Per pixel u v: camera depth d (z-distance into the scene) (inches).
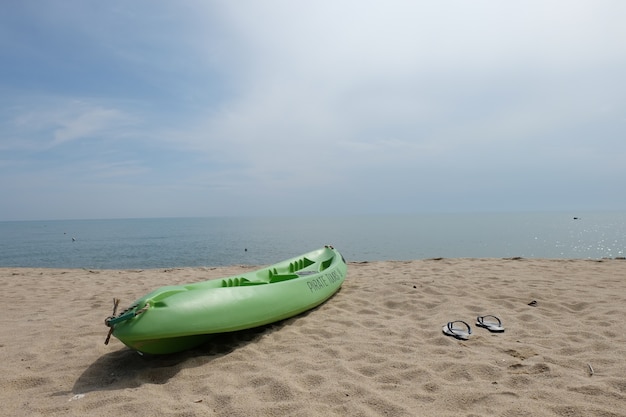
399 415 87.5
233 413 90.1
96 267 593.3
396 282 256.5
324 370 115.7
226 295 140.2
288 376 110.8
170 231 2001.7
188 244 1046.4
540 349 130.6
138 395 101.3
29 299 235.3
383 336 150.9
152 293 131.4
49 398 101.0
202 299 131.0
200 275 343.6
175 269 394.3
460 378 109.0
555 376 106.6
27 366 123.2
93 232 1948.8
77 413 92.0
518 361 119.6
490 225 2239.2
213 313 129.8
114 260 677.9
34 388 108.0
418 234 1386.6
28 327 169.0
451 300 201.6
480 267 323.3
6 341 149.7
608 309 176.1
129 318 114.6
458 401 93.9
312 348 137.8
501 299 203.2
